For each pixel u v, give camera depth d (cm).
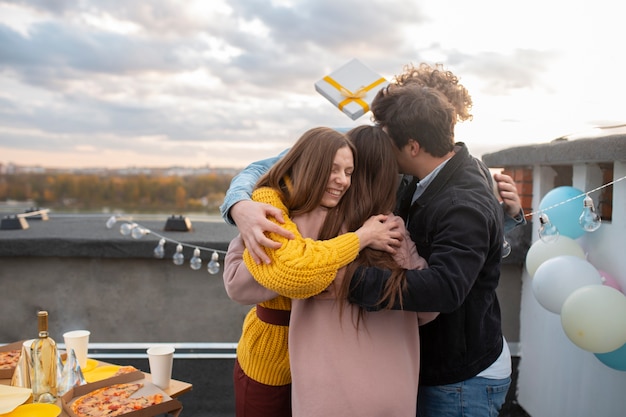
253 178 179
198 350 328
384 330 153
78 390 198
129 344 325
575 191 247
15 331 339
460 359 171
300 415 149
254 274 148
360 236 147
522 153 302
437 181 164
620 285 237
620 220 238
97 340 342
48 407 183
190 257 333
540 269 224
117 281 340
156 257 333
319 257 139
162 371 214
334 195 155
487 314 174
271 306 170
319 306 154
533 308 313
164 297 341
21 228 372
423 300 144
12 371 214
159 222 424
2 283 337
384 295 142
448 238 150
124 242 330
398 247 155
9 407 177
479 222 150
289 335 155
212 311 343
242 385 180
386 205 158
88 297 340
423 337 176
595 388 252
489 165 349
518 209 187
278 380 174
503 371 176
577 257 227
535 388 310
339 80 219
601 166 261
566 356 277
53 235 339
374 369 149
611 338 195
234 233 368
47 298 339
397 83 197
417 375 158
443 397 173
